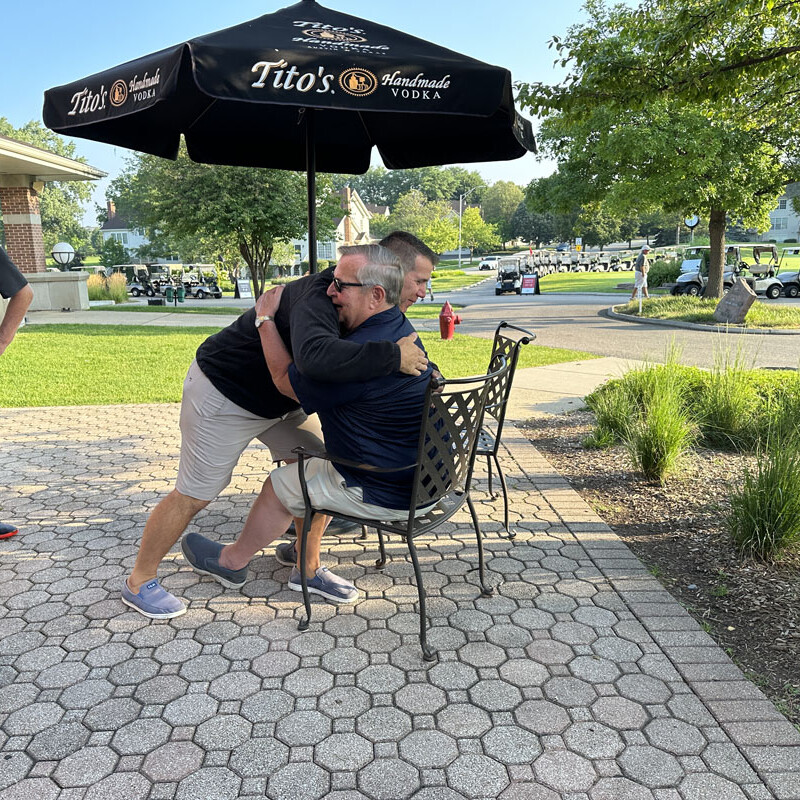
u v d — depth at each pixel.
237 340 2.64
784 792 1.92
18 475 4.66
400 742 2.13
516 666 2.53
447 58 3.06
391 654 2.60
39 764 2.02
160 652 2.61
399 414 2.47
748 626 2.77
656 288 29.47
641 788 1.94
